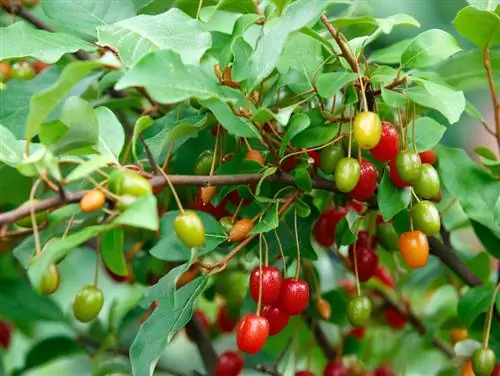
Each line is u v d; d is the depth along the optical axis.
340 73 0.49
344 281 0.74
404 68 0.52
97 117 0.48
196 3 0.56
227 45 0.50
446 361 0.71
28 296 0.73
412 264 0.52
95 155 0.45
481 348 0.54
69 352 0.72
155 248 0.51
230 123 0.47
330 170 0.52
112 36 0.49
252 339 0.49
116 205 0.43
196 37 0.49
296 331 0.66
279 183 0.53
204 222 0.50
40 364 0.72
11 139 0.45
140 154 0.54
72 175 0.42
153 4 0.56
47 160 0.43
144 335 0.50
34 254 0.49
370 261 0.57
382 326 0.73
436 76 0.54
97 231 0.42
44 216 0.47
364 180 0.51
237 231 0.50
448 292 0.77
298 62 0.54
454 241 0.72
